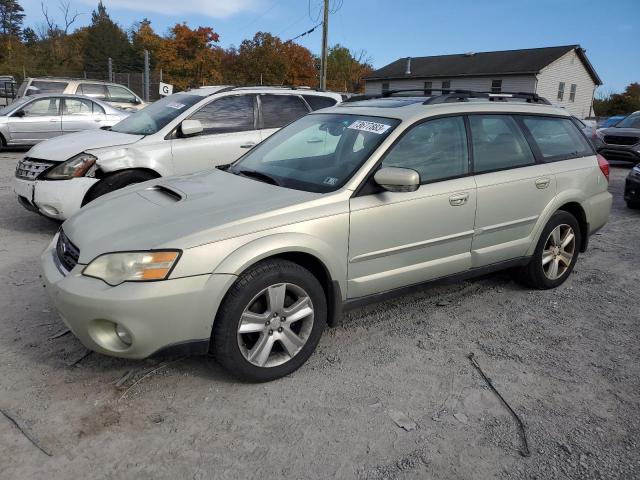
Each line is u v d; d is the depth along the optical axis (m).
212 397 3.16
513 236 4.50
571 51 39.22
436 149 4.02
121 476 2.53
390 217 3.65
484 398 3.24
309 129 4.39
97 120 13.85
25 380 3.25
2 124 12.86
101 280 2.96
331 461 2.68
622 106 48.19
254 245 3.11
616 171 14.27
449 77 40.97
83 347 3.64
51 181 5.93
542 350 3.86
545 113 4.92
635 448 2.83
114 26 64.69
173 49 46.56
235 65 48.44
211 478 2.54
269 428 2.91
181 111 6.66
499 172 4.33
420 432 2.91
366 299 3.73
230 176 4.03
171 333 2.97
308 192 3.53
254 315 3.18
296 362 3.39
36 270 5.07
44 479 2.49
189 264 2.95
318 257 3.35
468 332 4.11
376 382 3.38
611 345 3.96
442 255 4.04
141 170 6.25
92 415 2.96
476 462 2.70
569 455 2.76
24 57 48.25
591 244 6.68
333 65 64.75
